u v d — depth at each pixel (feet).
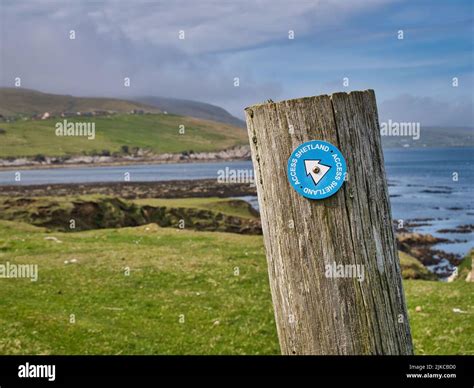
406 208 330.95
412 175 639.76
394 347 12.35
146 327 51.78
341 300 12.16
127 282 68.80
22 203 186.29
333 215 12.20
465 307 60.95
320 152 12.23
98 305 58.49
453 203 357.20
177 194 380.78
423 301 64.18
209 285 69.31
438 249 199.00
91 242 100.99
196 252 90.84
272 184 12.39
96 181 533.96
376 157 12.58
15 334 45.27
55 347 43.65
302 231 12.26
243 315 56.70
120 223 198.49
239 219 221.66
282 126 12.28
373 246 12.35
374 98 12.75
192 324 53.31
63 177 609.83
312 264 12.21
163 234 112.37
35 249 90.38
